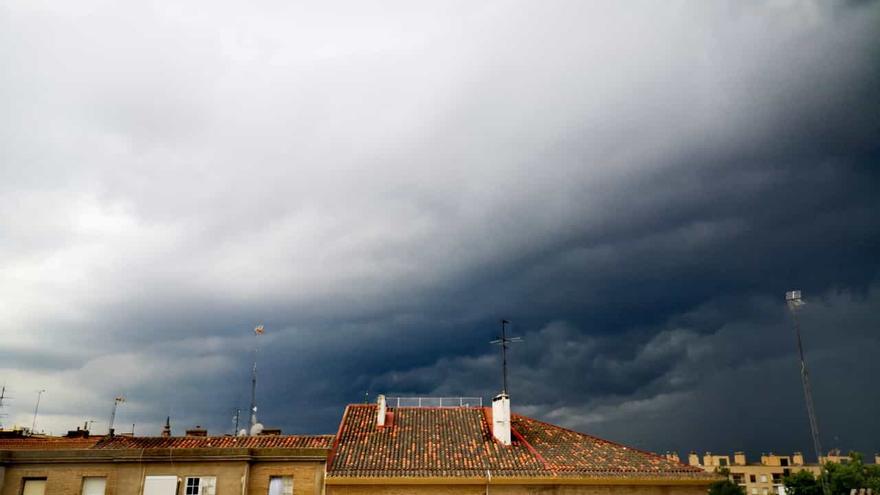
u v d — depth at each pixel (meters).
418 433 34.59
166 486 30.28
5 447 34.72
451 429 35.22
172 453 30.91
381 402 35.94
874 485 55.81
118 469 30.84
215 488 30.44
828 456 105.38
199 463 30.88
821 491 57.38
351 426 35.41
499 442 33.72
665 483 30.36
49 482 30.69
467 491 30.03
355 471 30.17
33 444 35.12
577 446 33.91
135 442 33.09
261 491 30.67
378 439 33.75
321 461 31.06
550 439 34.75
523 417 37.81
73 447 34.88
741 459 113.50
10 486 30.69
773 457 112.94
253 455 31.11
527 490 30.08
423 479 29.84
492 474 30.11
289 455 31.12
